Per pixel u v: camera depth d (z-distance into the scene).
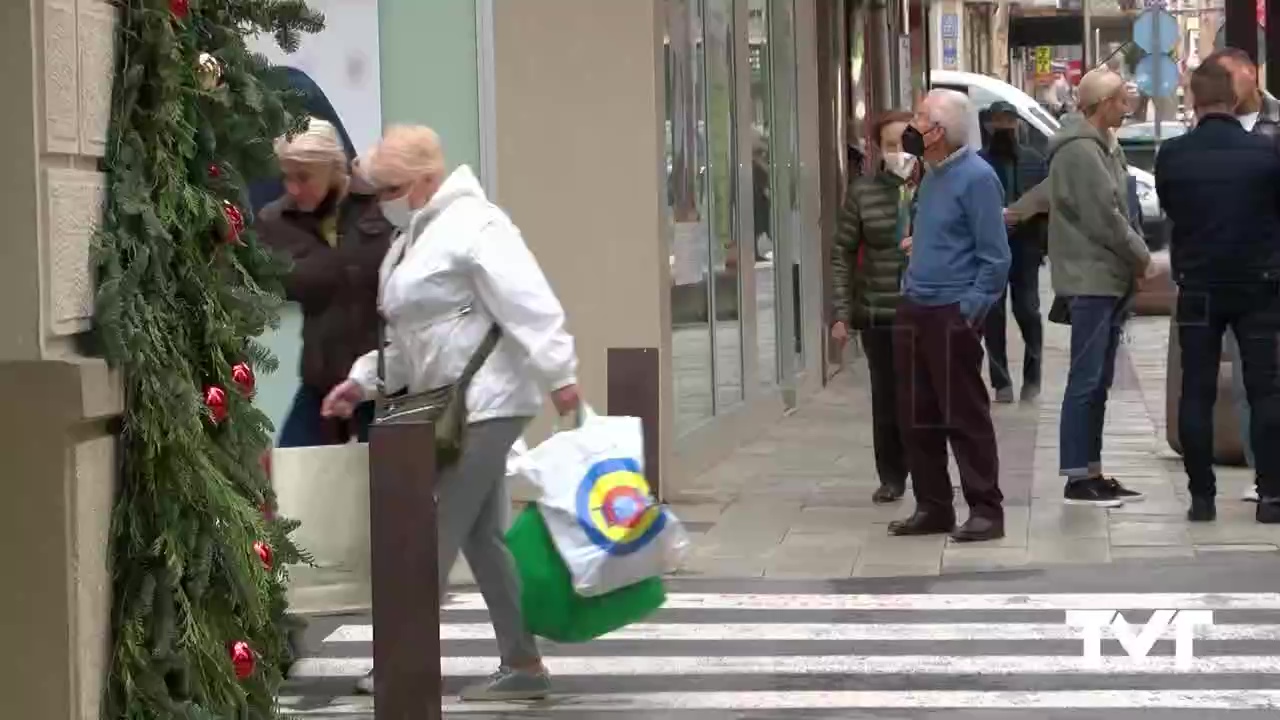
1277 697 19.81
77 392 11.54
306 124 14.40
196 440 12.52
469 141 30.66
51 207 11.52
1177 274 28.84
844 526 29.97
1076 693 20.09
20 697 11.76
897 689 20.38
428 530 17.69
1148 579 25.70
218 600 12.83
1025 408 34.62
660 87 30.97
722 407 36.75
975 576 26.17
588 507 19.31
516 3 30.50
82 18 11.88
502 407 19.06
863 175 31.22
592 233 30.75
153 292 12.35
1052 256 30.33
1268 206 28.16
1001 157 31.81
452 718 19.42
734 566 27.11
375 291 23.02
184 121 12.68
